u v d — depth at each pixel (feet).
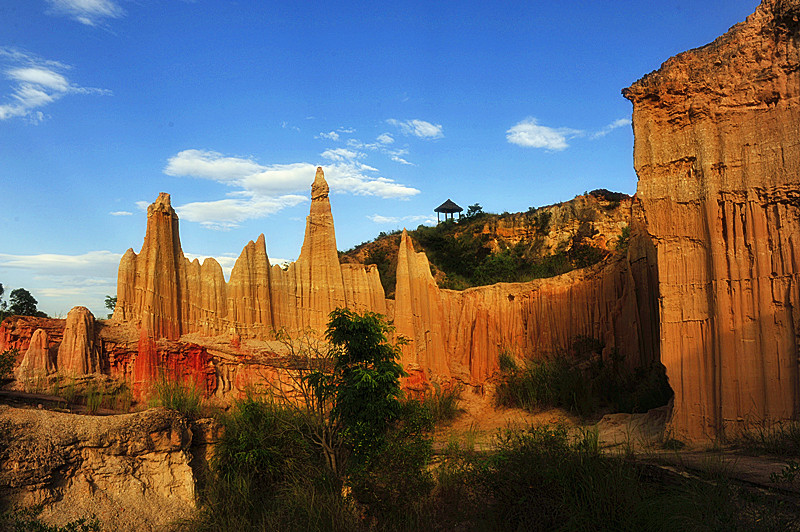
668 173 57.57
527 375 90.17
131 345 69.46
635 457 44.62
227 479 46.85
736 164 53.36
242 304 78.64
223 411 64.39
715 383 52.34
